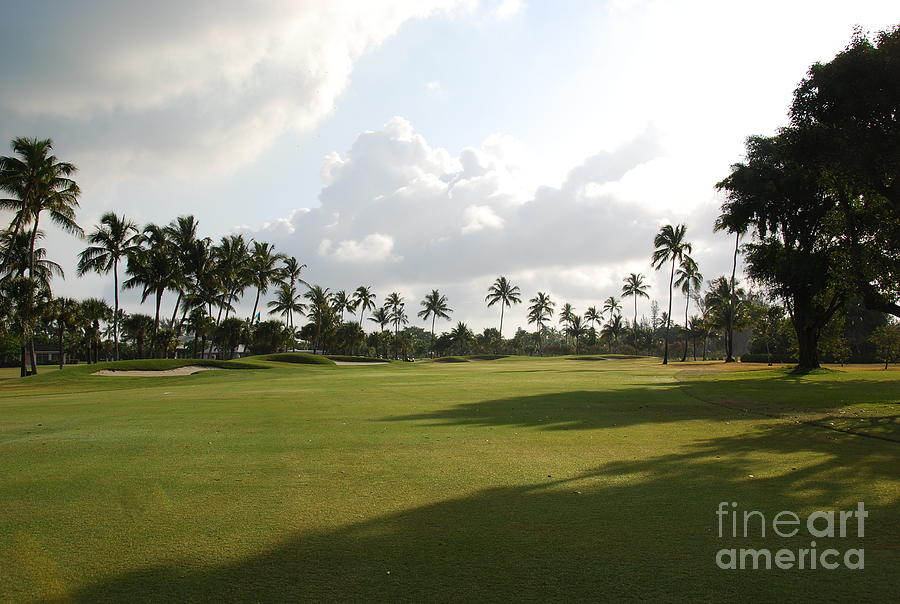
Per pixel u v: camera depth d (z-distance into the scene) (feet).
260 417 52.54
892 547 18.16
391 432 42.80
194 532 19.94
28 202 144.46
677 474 28.30
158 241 207.62
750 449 35.32
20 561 17.44
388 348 434.30
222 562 17.21
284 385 102.78
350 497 24.31
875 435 40.60
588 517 21.31
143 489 25.82
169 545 18.69
